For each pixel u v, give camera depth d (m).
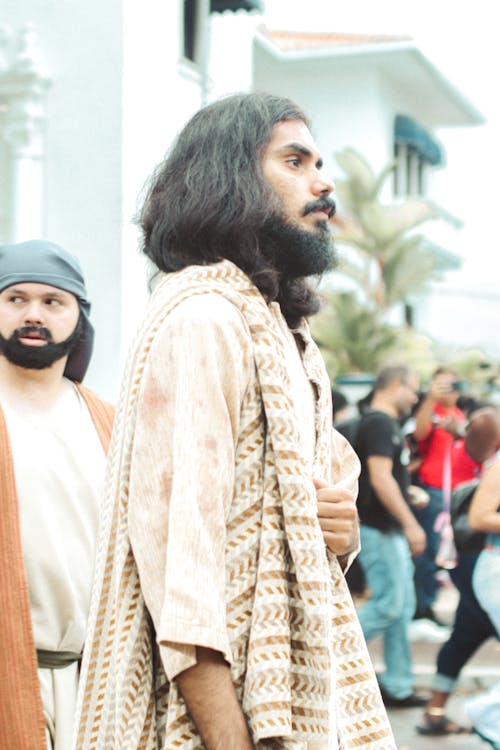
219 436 2.05
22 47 10.18
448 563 9.76
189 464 2.03
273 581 2.07
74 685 3.47
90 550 3.53
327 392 2.41
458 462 9.80
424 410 9.99
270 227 2.30
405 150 29.84
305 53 26.95
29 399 3.64
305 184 2.34
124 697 2.06
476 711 5.94
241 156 2.30
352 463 2.61
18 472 3.48
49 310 3.65
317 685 2.07
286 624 2.06
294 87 28.03
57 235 10.20
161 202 2.34
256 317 2.16
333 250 2.40
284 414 2.12
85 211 10.12
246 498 2.11
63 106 10.19
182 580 1.97
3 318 3.64
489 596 6.48
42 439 3.57
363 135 27.77
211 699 1.97
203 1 11.77
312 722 2.07
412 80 28.78
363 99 27.70
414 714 7.32
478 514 6.39
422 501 9.60
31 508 3.46
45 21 10.22
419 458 10.00
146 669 2.08
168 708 2.04
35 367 3.62
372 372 23.80
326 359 23.88
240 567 2.08
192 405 2.05
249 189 2.27
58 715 3.41
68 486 3.52
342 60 27.53
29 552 3.43
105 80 10.10
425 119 31.77
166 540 2.03
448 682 6.82
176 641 1.94
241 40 12.91
